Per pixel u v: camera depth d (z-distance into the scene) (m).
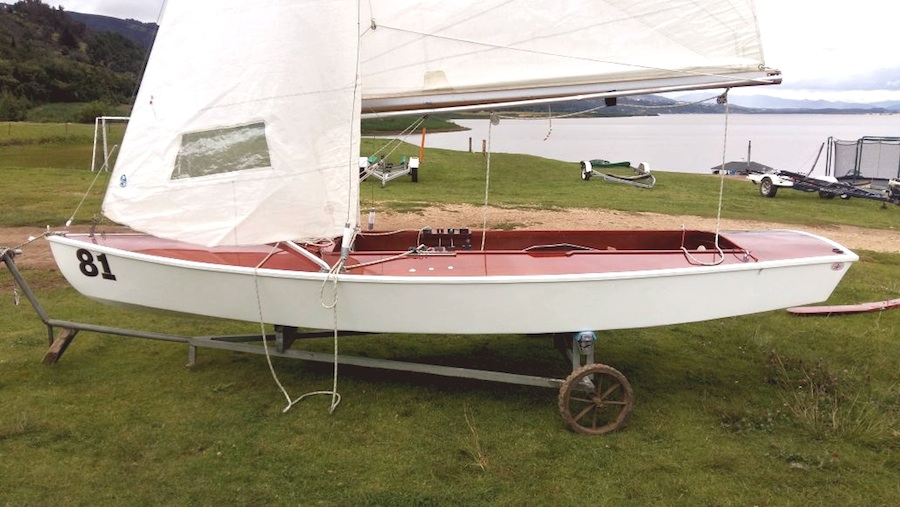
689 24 4.63
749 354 6.00
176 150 4.47
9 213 10.88
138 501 3.54
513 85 4.77
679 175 23.53
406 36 4.72
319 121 4.41
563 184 19.11
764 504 3.65
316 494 3.65
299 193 4.45
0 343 5.60
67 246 4.95
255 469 3.87
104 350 5.61
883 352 6.03
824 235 12.90
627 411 4.45
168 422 4.38
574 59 4.72
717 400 4.99
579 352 4.62
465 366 5.57
